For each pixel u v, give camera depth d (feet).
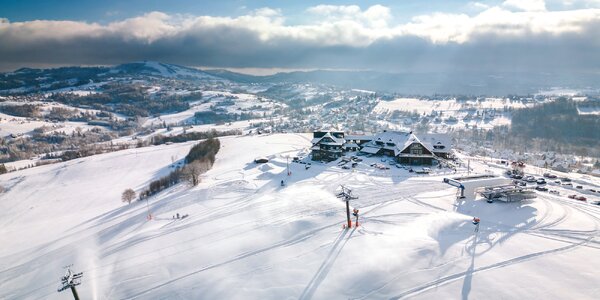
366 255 157.79
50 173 538.06
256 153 466.70
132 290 153.48
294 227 196.65
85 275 175.73
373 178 297.74
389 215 207.41
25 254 236.63
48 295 164.66
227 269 159.94
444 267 146.30
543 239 168.86
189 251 183.62
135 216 271.08
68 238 253.44
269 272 153.28
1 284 191.11
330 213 214.07
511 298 124.77
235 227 208.03
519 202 217.77
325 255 162.40
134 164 551.59
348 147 419.95
